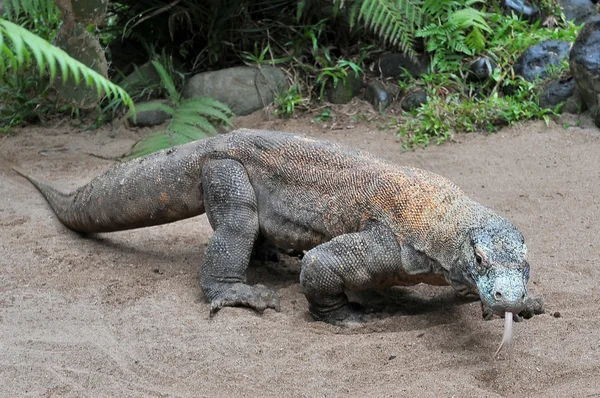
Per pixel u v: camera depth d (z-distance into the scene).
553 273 6.07
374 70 11.02
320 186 5.67
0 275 6.30
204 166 6.05
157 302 5.77
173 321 5.43
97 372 4.73
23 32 3.55
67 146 10.30
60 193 7.34
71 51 7.57
